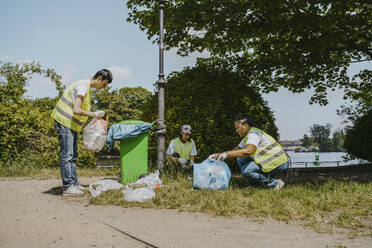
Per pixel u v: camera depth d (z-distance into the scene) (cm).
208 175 436
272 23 779
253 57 991
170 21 788
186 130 595
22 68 1170
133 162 501
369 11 731
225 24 781
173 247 210
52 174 712
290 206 322
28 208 338
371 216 302
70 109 448
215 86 804
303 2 712
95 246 212
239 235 242
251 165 466
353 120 1227
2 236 232
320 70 981
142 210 333
